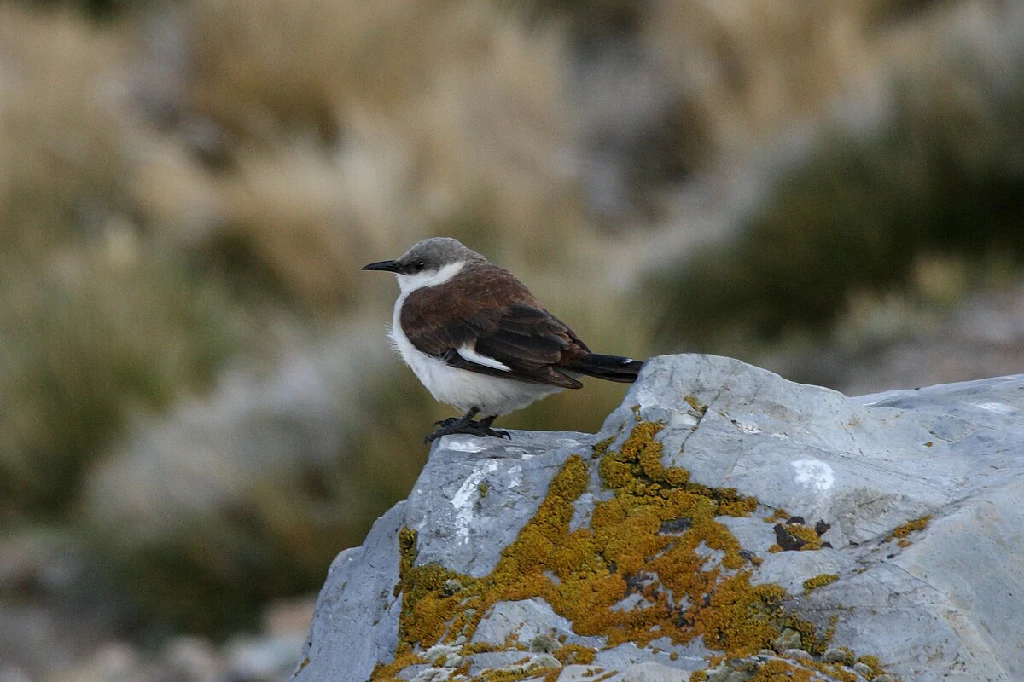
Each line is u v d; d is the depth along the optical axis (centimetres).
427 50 2155
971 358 1262
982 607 401
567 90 2270
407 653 449
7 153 1848
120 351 1466
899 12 2184
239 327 1602
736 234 1633
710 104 2112
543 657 401
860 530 434
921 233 1538
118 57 2180
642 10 2441
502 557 464
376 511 1152
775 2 2192
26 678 1084
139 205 1856
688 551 433
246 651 1059
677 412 490
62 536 1318
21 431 1420
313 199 1755
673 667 381
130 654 1114
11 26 2162
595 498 472
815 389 516
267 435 1235
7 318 1533
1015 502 440
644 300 1554
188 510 1195
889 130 1608
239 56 2059
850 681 373
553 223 1866
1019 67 1554
